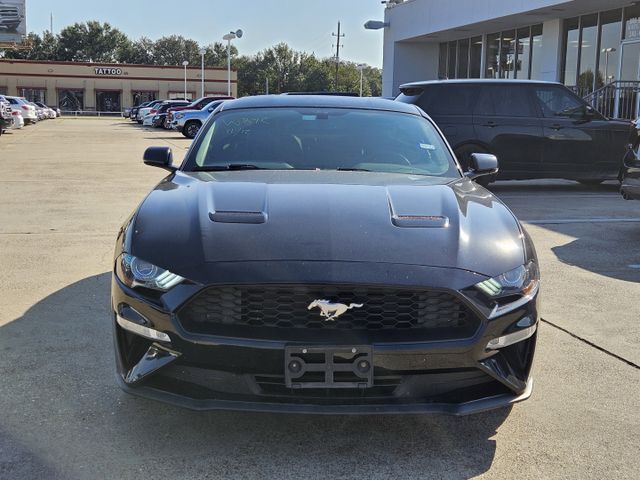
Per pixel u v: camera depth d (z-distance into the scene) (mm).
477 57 25500
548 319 4742
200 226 3016
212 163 4109
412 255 2832
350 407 2705
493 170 4438
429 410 2725
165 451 2912
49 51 104562
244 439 3025
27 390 3463
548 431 3148
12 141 24281
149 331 2797
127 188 11461
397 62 27766
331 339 2660
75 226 7863
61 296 5055
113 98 68125
